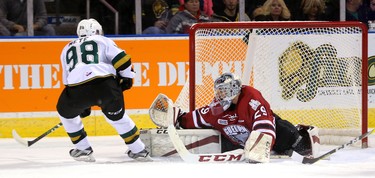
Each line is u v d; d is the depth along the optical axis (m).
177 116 10.45
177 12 15.23
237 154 9.68
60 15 15.11
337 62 12.91
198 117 10.37
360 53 12.71
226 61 13.07
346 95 12.98
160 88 14.26
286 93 13.07
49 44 13.96
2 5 14.57
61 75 14.02
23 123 13.90
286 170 8.78
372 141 12.52
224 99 9.78
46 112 13.97
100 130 14.07
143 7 15.09
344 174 8.50
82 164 9.87
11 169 9.47
